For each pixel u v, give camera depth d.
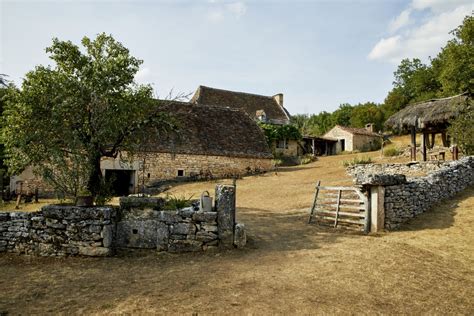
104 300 4.93
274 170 25.00
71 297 5.05
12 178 18.53
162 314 4.46
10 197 18.20
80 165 9.35
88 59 11.72
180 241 7.51
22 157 10.88
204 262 6.81
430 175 11.62
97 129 10.05
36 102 10.53
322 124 67.94
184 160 22.38
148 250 7.46
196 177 22.56
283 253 7.41
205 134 24.33
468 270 6.70
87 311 4.57
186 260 6.98
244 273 6.09
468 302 5.24
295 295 5.13
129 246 7.49
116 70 11.13
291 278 5.85
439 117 16.14
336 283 5.68
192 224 7.61
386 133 43.34
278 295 5.12
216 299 4.95
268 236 8.94
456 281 6.10
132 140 12.03
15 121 11.09
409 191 10.26
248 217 11.33
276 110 40.66
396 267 6.56
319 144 42.16
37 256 7.18
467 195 11.70
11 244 7.34
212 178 22.89
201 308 4.64
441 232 8.95
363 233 9.29
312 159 31.67
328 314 4.56
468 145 14.94
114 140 11.25
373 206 9.51
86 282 5.70
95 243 7.17
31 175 18.72
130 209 7.65
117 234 7.51
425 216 10.29
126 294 5.14
